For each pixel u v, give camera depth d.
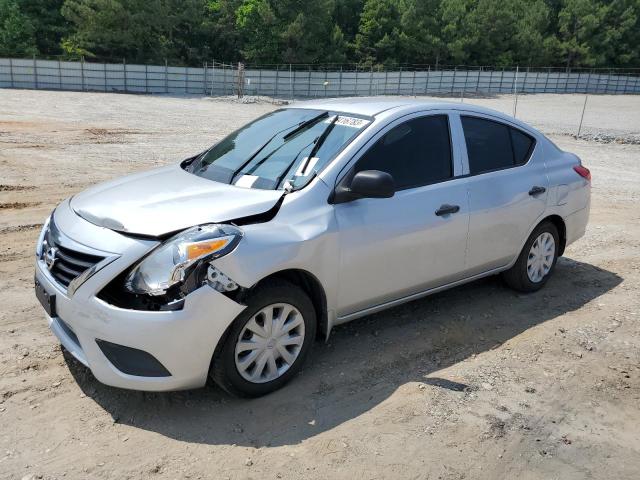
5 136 15.38
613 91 71.62
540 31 76.44
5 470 2.83
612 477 3.00
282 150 4.12
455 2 70.44
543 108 45.22
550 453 3.15
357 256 3.77
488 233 4.62
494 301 5.14
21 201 8.27
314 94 57.69
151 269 3.10
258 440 3.14
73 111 25.67
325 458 3.01
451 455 3.09
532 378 3.89
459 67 71.19
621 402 3.67
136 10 57.00
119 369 3.17
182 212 3.40
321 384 3.70
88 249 3.23
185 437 3.14
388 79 60.53
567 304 5.17
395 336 4.40
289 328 3.54
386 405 3.50
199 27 63.06
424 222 4.11
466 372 3.93
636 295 5.46
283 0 60.94
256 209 3.47
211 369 3.30
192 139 16.98
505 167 4.88
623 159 17.03
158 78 52.12
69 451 2.99
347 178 3.79
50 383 3.58
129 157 12.94
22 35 57.53
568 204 5.35
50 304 3.38
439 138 4.41
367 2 68.75
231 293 3.20
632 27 77.31
